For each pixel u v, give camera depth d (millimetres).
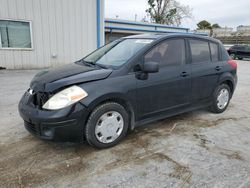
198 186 2426
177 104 3961
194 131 3861
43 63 10969
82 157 2971
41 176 2557
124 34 20297
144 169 2721
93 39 12156
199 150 3199
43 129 2889
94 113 3000
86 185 2420
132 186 2412
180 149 3219
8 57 10023
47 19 10641
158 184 2449
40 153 3047
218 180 2529
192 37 4203
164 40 3758
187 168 2750
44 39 10766
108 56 3828
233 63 4965
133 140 3471
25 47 10375
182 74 3885
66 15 11102
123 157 2984
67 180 2498
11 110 4742
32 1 10102
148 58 3520
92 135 3027
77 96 2861
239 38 37438
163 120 4352
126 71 3285
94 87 2980
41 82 3084
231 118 4562
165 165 2809
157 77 3557
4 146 3209
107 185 2426
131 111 3383
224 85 4797
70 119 2822
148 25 21672
